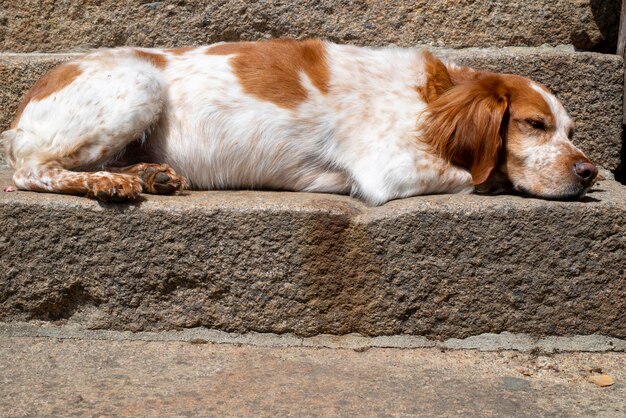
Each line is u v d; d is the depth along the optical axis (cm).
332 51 211
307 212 192
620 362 192
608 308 195
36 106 204
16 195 196
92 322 195
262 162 207
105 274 194
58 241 194
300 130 206
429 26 232
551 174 198
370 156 204
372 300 194
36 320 196
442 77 210
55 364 187
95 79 203
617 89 222
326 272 194
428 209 192
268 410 175
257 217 193
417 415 174
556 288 194
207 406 175
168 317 195
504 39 232
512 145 202
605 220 193
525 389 183
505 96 202
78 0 233
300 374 185
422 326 194
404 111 206
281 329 195
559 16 231
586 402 180
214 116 206
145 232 193
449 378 185
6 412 173
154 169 200
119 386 180
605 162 223
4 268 195
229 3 232
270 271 194
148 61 209
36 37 234
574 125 209
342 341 195
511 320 194
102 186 192
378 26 232
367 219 193
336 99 206
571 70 221
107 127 201
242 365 188
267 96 206
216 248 193
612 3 231
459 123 202
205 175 209
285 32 232
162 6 232
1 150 226
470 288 194
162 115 207
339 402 177
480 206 193
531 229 193
